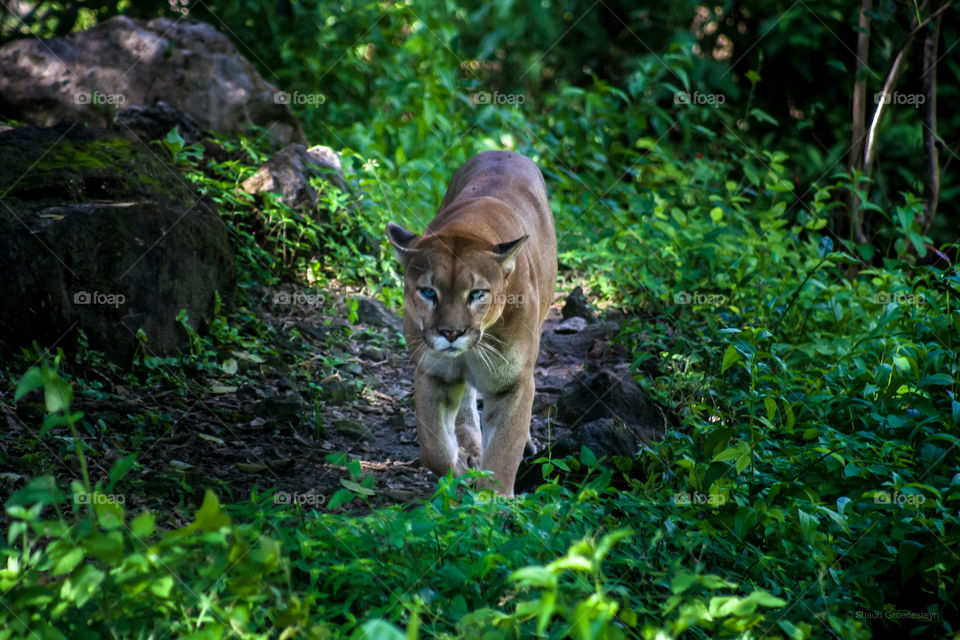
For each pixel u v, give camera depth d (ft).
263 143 46.03
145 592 15.58
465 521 19.71
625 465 23.84
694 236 39.93
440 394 25.86
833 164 57.47
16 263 27.12
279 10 60.29
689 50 59.82
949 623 20.40
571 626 14.85
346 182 42.47
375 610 16.61
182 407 27.99
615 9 75.41
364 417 30.14
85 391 26.99
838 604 18.79
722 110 62.64
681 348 32.07
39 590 14.84
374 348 34.76
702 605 15.19
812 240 41.45
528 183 30.48
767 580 19.51
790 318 34.73
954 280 26.53
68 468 22.90
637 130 53.21
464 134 50.70
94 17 58.80
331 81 58.85
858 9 57.36
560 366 34.71
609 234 42.42
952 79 62.08
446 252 24.31
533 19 77.66
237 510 19.35
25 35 53.88
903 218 34.68
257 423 27.78
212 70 45.91
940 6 42.32
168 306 30.73
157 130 40.27
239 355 31.40
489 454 25.38
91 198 31.35
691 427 28.09
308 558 18.48
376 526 19.44
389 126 49.80
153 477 23.25
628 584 18.94
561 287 42.50
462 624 15.25
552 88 77.15
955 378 25.44
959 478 20.84
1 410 25.09
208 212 33.94
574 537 19.43
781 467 23.04
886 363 26.27
